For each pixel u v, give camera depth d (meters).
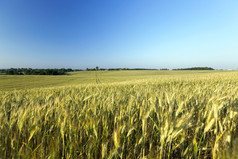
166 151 1.35
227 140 1.12
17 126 1.67
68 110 2.03
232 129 1.40
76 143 1.47
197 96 2.85
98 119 1.79
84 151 1.47
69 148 1.44
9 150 1.55
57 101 2.47
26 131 1.68
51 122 1.91
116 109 2.22
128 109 1.96
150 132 1.65
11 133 1.54
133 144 1.63
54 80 44.44
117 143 1.22
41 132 1.71
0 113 1.88
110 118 2.08
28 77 54.47
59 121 1.69
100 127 1.75
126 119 1.88
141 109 1.84
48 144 1.53
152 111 1.93
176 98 2.36
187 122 1.29
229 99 2.16
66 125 1.65
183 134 1.30
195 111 2.08
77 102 2.68
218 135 1.29
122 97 3.15
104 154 1.29
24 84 33.09
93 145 1.44
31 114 1.91
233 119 1.49
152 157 1.30
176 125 1.25
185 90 3.63
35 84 33.09
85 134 1.73
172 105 1.96
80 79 48.38
